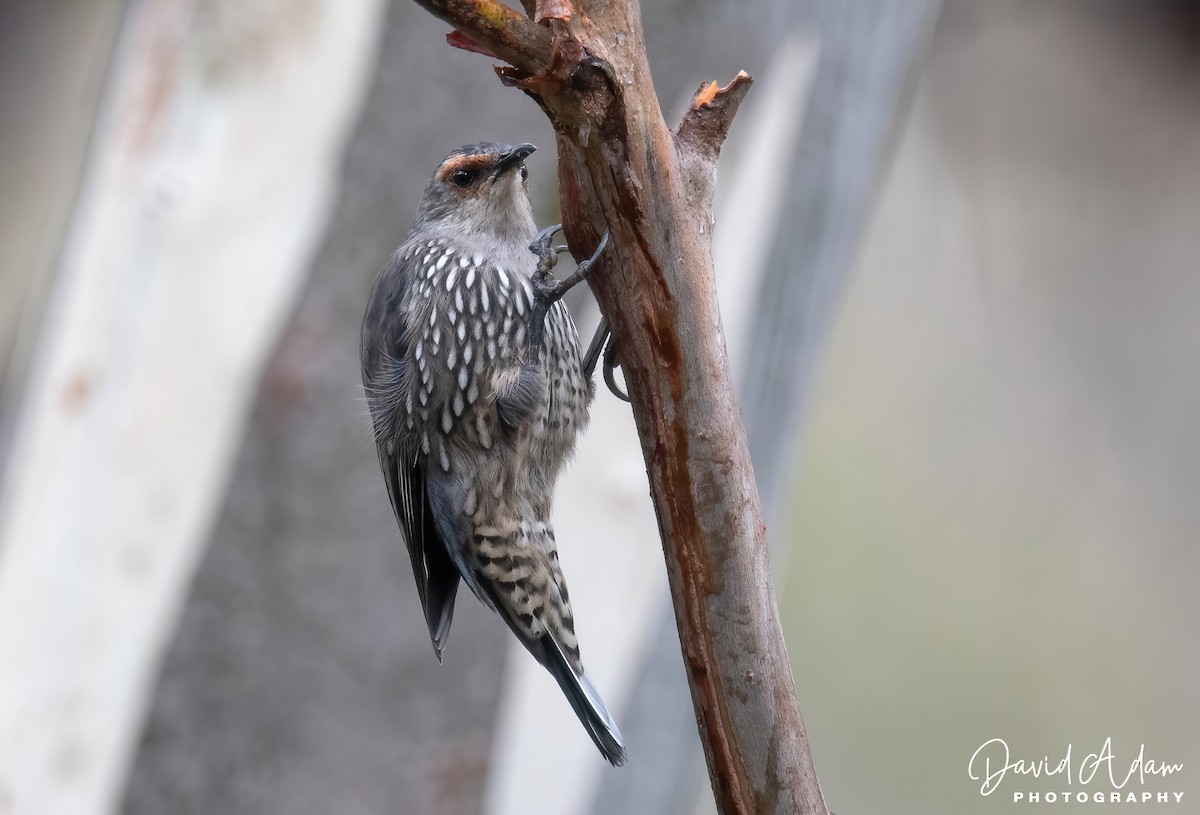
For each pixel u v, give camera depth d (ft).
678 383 15.17
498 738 29.99
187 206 28.84
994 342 60.54
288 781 29.35
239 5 28.58
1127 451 59.16
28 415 29.68
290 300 28.96
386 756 29.60
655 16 28.73
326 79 28.91
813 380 32.42
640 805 30.32
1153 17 62.08
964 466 58.39
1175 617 55.31
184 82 28.96
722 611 15.37
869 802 51.67
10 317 55.67
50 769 28.96
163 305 28.94
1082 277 62.08
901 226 61.67
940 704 53.11
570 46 14.14
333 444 29.22
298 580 29.27
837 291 32.19
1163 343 61.05
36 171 58.18
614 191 14.80
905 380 59.82
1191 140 63.05
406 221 29.30
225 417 29.01
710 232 15.23
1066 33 63.16
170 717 29.12
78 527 29.07
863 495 57.06
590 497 29.89
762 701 15.37
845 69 29.96
